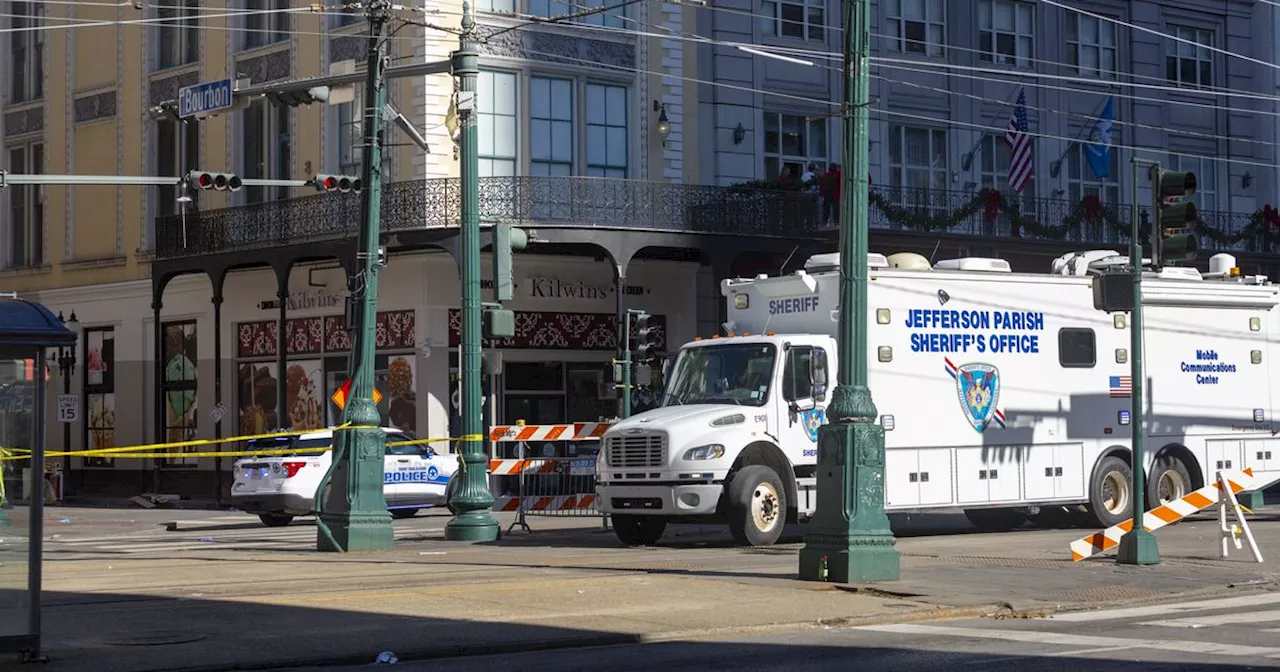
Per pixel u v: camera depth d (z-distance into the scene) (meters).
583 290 38.59
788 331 22.23
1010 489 22.36
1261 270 47.09
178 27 42.75
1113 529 17.94
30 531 10.46
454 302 37.16
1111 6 45.50
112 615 13.05
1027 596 14.56
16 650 10.44
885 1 41.88
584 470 25.25
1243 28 48.00
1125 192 45.75
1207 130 47.16
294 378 39.72
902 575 16.22
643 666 10.85
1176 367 24.22
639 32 37.69
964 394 21.97
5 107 48.00
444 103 36.28
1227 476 18.34
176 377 42.75
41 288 46.72
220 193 40.94
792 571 16.59
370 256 21.05
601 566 17.61
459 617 12.94
